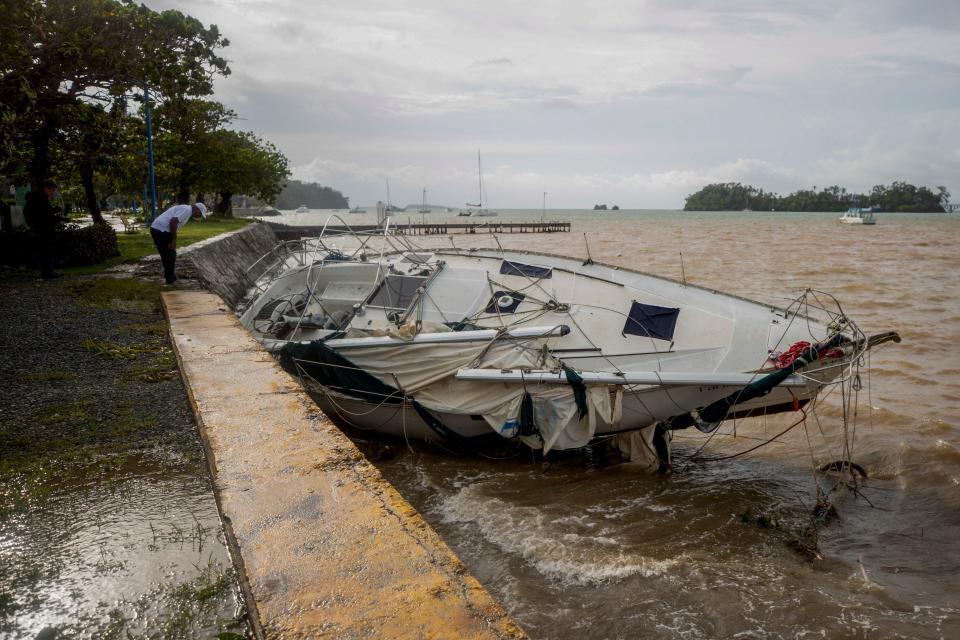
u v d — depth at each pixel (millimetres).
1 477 4273
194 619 2877
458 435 8430
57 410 5473
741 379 7461
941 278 23812
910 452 8164
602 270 10797
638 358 8375
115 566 3283
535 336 8469
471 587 2990
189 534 3586
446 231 61688
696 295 9711
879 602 5328
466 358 8203
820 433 9023
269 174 43156
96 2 11250
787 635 4914
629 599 5340
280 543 3326
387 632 2674
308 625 2715
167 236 11422
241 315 10461
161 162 28609
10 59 10367
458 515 6883
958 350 12961
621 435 8250
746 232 67062
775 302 18344
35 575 3213
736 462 8422
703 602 5297
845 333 7926
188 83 12672
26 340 7648
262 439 4695
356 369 8492
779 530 6578
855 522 6785
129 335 8016
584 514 6918
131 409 5527
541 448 8039
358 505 3729
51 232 12086
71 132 13055
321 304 10484
